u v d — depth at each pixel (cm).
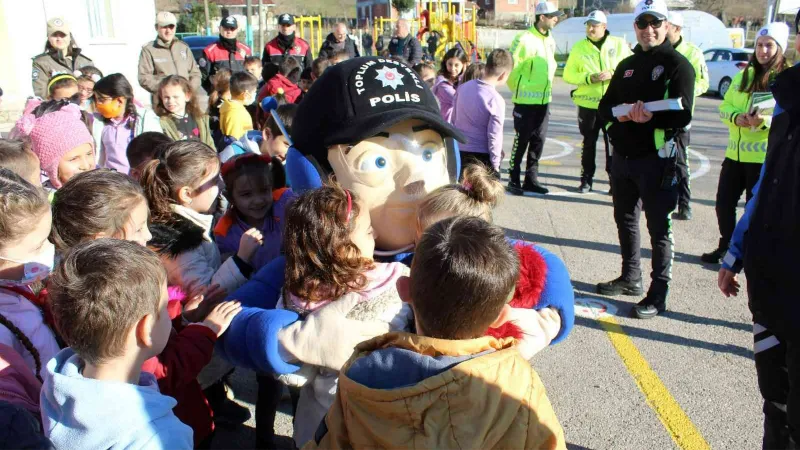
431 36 1744
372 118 224
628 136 390
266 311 190
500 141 559
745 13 3828
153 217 238
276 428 302
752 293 222
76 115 297
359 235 189
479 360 134
